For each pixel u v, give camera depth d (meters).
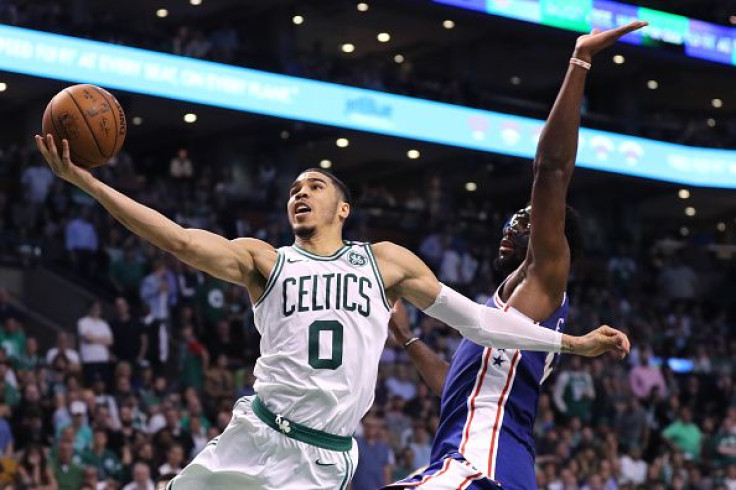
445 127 28.38
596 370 21.33
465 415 5.95
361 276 5.53
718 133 33.53
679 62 31.66
